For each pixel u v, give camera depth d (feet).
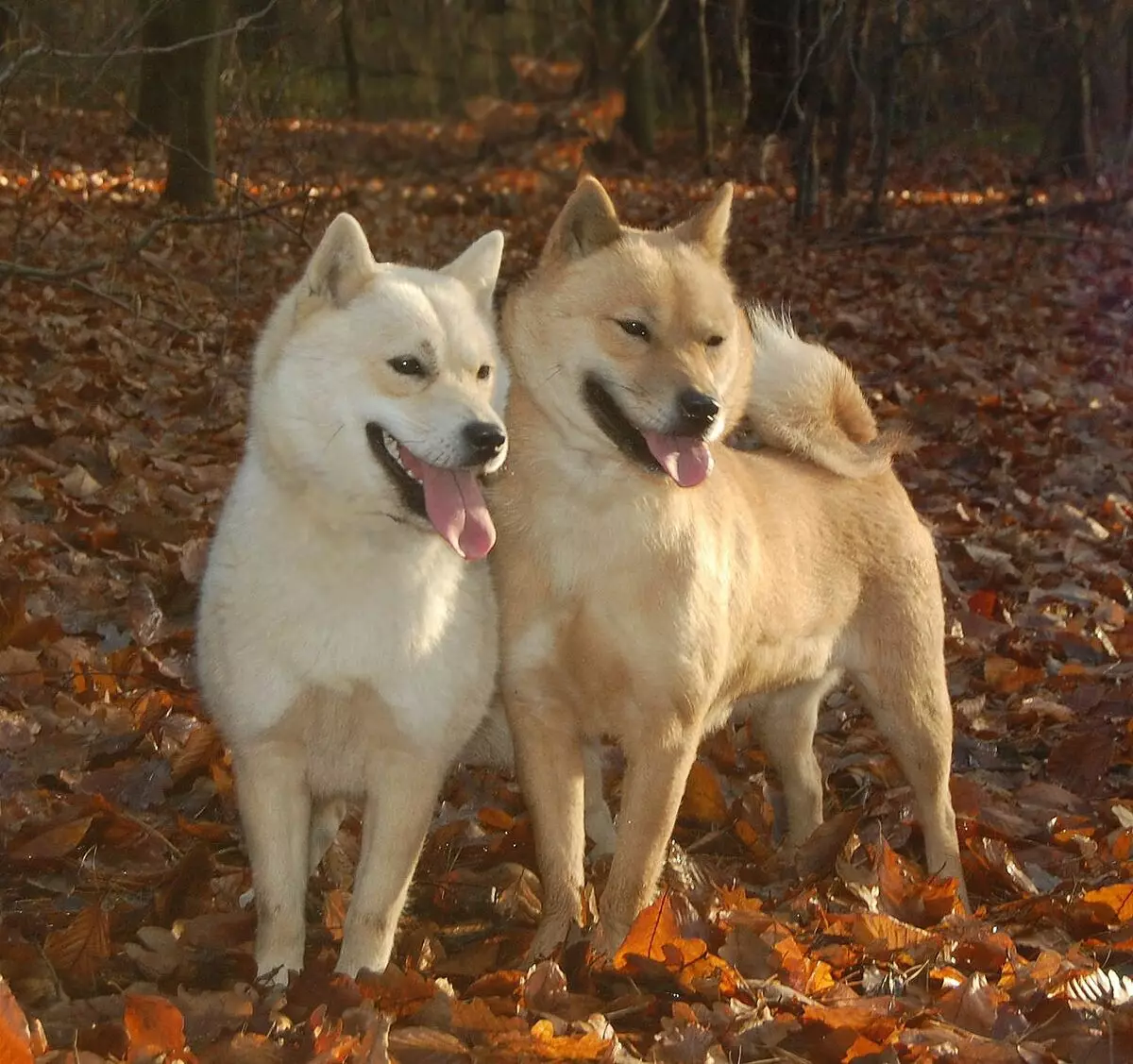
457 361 9.32
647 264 9.70
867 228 33.81
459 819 10.25
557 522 9.52
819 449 10.38
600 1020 8.66
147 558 11.97
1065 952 9.48
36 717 10.33
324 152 32.58
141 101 26.68
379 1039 8.35
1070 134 42.83
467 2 42.04
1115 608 12.72
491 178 38.17
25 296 18.53
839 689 11.83
